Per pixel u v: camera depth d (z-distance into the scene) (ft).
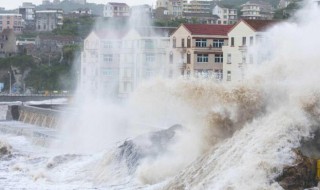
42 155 398.62
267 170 200.23
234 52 551.59
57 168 325.42
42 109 612.29
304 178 199.41
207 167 228.02
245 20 538.06
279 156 204.03
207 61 602.85
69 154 359.87
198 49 599.57
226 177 207.92
